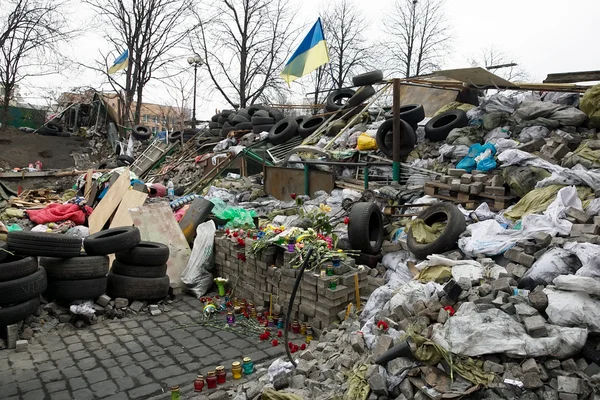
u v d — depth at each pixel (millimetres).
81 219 10320
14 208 11102
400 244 6574
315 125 14031
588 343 3414
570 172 6207
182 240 7699
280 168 10992
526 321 3541
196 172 15789
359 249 6461
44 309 5766
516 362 3359
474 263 5016
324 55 12711
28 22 24844
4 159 21672
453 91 12414
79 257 5934
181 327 5754
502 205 6891
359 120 12750
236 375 4473
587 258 4328
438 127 9992
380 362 3689
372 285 5809
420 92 13312
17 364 4723
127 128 25047
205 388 4281
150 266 6418
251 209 9367
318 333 5285
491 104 9492
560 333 3398
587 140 7562
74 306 5715
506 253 5105
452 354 3490
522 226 5648
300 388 3949
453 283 4270
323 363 4270
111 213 9273
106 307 6023
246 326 5781
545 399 3119
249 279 6496
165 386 4309
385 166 9711
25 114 29641
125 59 26656
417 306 4301
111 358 4887
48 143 24578
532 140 7910
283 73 13672
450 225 5949
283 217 8156
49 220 10031
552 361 3293
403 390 3463
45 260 5859
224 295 6898
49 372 4562
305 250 5652
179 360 4848
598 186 5977
